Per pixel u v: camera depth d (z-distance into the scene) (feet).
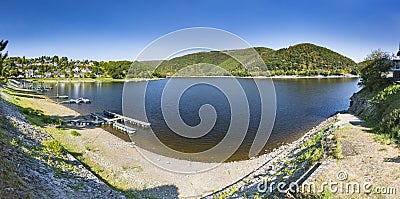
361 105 110.73
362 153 45.98
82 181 44.68
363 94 121.29
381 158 43.11
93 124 112.68
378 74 116.47
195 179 56.08
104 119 119.85
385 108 75.97
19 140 49.88
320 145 56.34
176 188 52.37
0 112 69.82
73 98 209.97
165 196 49.32
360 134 59.72
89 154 66.44
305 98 198.18
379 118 75.61
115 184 52.03
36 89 266.16
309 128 107.14
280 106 162.81
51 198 33.32
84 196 38.73
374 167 39.73
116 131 97.45
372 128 66.39
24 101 148.97
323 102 181.68
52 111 138.72
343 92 236.02
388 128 59.36
